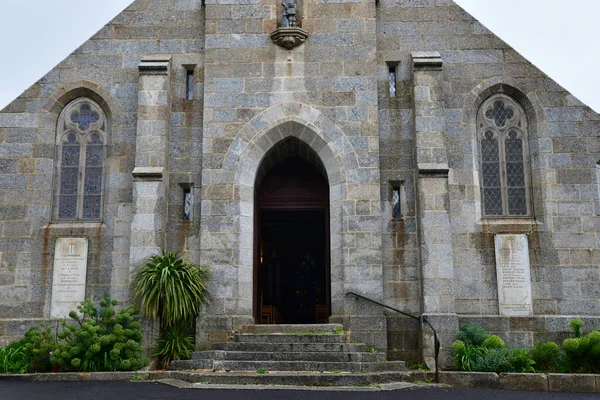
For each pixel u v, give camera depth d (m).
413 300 17.45
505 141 18.81
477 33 19.02
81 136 18.91
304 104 18.19
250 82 18.34
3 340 17.45
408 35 19.00
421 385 14.10
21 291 17.80
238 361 14.95
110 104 18.73
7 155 18.50
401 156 18.28
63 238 18.06
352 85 18.25
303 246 28.47
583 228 17.95
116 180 18.30
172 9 19.27
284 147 18.86
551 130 18.48
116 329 15.73
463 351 15.89
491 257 17.86
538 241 17.91
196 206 18.14
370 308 17.05
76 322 17.55
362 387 13.62
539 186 18.27
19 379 14.91
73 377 14.96
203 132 18.14
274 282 28.09
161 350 16.58
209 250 17.48
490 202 18.52
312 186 19.84
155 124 18.05
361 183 17.72
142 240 17.34
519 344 17.28
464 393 13.40
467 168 18.31
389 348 17.20
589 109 18.55
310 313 27.91
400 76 18.75
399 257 17.70
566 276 17.70
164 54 18.94
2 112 18.70
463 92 18.73
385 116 18.52
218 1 18.77
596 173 18.23
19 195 18.30
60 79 18.92
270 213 25.11
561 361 15.91
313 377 13.86
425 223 17.38
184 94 18.77
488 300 17.64
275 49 18.48
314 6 18.69
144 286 16.47
